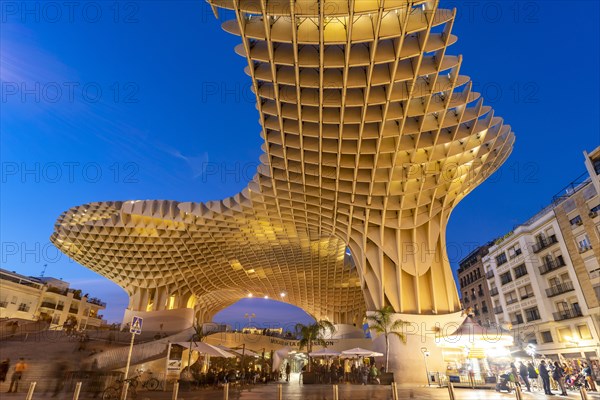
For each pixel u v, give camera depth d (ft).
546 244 134.21
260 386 76.79
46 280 226.58
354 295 203.72
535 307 138.41
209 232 141.59
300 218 116.78
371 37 49.55
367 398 46.62
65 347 89.71
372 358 96.63
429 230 97.14
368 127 71.05
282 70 59.21
